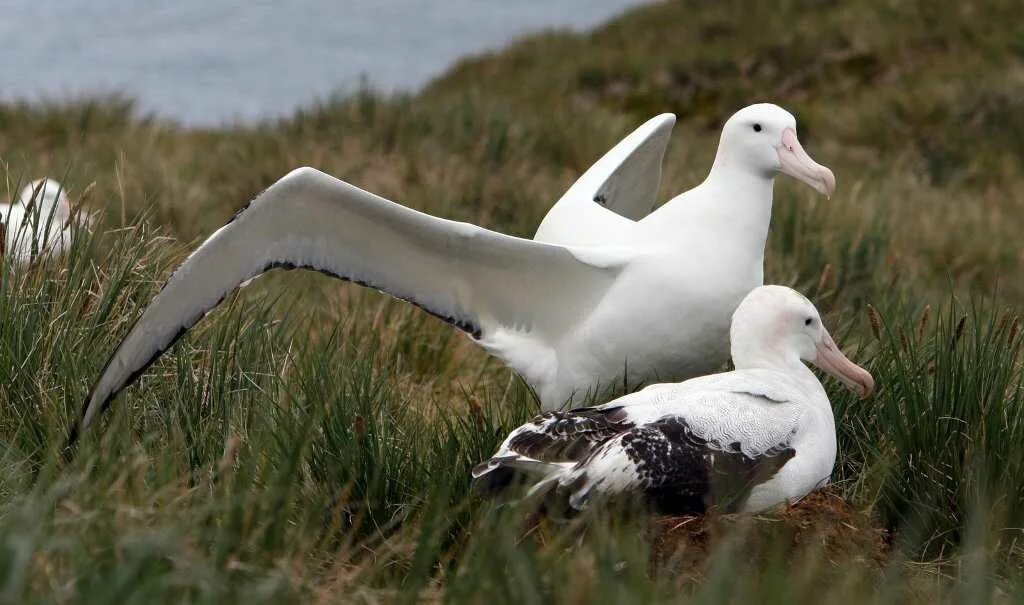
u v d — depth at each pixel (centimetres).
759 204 831
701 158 1988
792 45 3072
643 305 810
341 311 1120
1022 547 721
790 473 698
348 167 1716
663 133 1006
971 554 631
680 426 679
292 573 579
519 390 926
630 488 666
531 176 1762
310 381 823
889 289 1244
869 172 2150
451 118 1939
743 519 654
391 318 1123
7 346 796
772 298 770
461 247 802
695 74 3083
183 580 518
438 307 840
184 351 848
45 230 903
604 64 3219
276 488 619
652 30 3631
